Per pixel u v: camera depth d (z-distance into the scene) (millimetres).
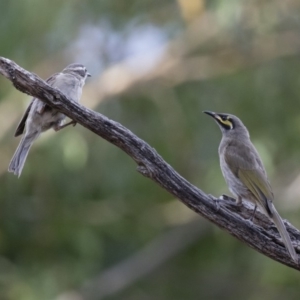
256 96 18031
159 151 17734
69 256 17156
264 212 8922
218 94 18125
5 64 7914
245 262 18688
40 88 7980
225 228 8484
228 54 18141
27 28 16719
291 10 18109
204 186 17141
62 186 17266
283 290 18703
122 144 8180
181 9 17797
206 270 19391
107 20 17688
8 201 17266
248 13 17484
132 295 19000
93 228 17344
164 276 19469
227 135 10141
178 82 18000
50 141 16375
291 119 17844
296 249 8555
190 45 17969
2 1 16516
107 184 17484
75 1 17172
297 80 18250
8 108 16844
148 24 18000
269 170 16625
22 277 16484
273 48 18141
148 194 18047
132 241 18359
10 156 16938
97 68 17969
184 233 18969
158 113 17906
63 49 17562
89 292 17422
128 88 17641
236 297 19141
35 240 17266
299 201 17922
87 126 8133
